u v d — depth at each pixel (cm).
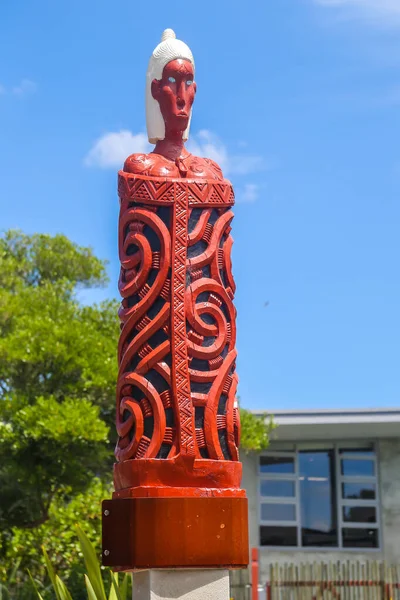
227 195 511
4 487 1130
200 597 464
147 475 464
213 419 479
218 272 500
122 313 497
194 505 462
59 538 1122
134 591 485
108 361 1141
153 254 492
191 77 532
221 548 462
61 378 1163
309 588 1286
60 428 1040
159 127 530
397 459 1623
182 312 483
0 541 1123
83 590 1075
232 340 499
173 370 475
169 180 499
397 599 1274
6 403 1106
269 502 1633
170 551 455
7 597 988
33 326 1156
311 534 1622
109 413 1200
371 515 1616
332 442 1645
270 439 1633
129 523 458
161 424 471
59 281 1540
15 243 1730
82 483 1141
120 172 512
